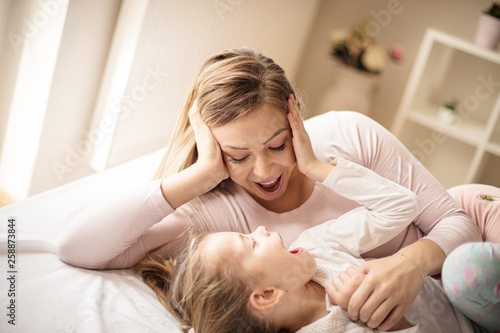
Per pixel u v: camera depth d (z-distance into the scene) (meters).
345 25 3.43
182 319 1.22
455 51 3.13
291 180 1.37
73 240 1.24
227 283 1.11
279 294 1.09
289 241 1.35
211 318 1.13
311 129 1.44
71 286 1.18
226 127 1.18
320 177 1.22
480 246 1.08
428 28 3.18
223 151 1.24
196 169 1.23
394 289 1.07
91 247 1.24
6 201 2.18
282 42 3.16
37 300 1.12
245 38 2.72
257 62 1.22
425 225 1.38
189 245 1.20
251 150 1.19
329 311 1.12
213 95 1.19
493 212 1.46
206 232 1.36
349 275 1.11
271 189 1.31
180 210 1.37
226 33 2.52
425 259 1.17
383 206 1.20
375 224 1.20
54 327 1.06
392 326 1.09
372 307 1.06
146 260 1.35
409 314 1.14
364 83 3.13
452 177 3.28
